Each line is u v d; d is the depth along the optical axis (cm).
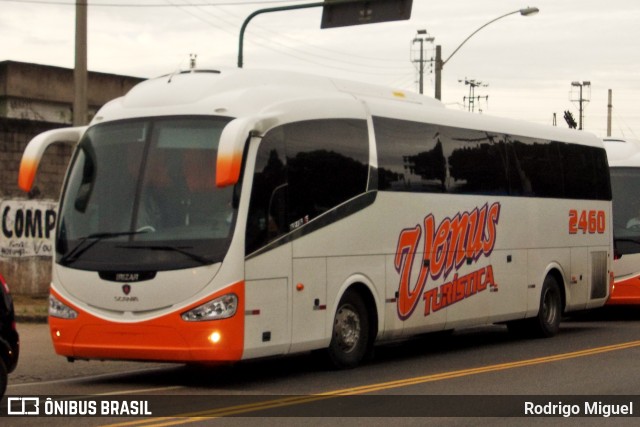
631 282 2386
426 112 1653
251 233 1273
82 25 2142
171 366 1573
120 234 1281
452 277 1681
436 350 1786
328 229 1411
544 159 1969
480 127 1786
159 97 1344
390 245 1538
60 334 1299
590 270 2114
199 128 1299
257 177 1290
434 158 1652
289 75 1463
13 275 2477
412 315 1585
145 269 1252
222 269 1241
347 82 1570
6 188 2458
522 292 1881
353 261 1460
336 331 1452
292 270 1342
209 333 1230
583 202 2097
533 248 1917
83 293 1284
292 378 1391
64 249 1309
